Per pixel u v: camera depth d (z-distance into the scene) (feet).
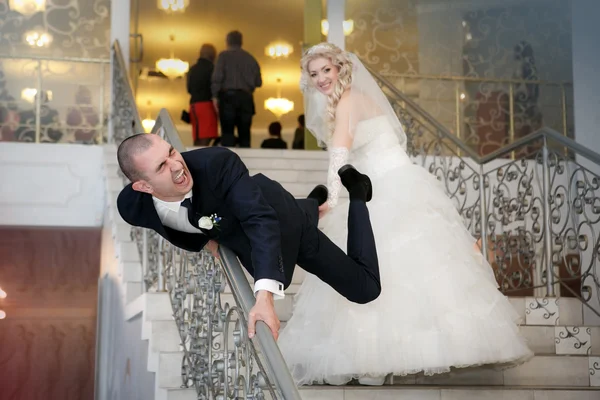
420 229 10.96
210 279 10.19
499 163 25.54
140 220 8.55
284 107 46.73
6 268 29.01
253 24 45.62
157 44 46.39
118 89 24.61
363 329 10.34
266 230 7.70
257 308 7.44
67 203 25.14
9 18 27.40
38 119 26.86
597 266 22.49
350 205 9.40
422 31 29.12
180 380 12.03
